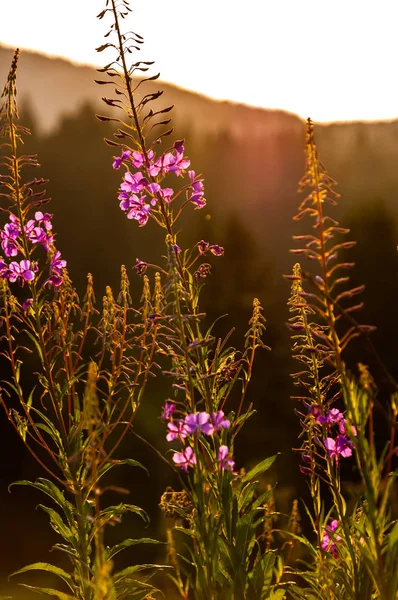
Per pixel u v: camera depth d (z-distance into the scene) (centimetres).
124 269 530
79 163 9569
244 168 13200
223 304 4691
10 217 573
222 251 512
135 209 538
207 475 451
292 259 8656
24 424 550
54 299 565
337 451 480
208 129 14100
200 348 498
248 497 485
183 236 5178
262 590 441
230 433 492
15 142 569
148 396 3058
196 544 430
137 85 528
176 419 415
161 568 489
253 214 11931
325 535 493
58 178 9194
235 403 4312
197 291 509
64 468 542
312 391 492
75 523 539
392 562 362
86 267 7281
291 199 12181
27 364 4122
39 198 573
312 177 342
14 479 4947
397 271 4853
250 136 13925
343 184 16625
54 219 8119
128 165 543
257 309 507
